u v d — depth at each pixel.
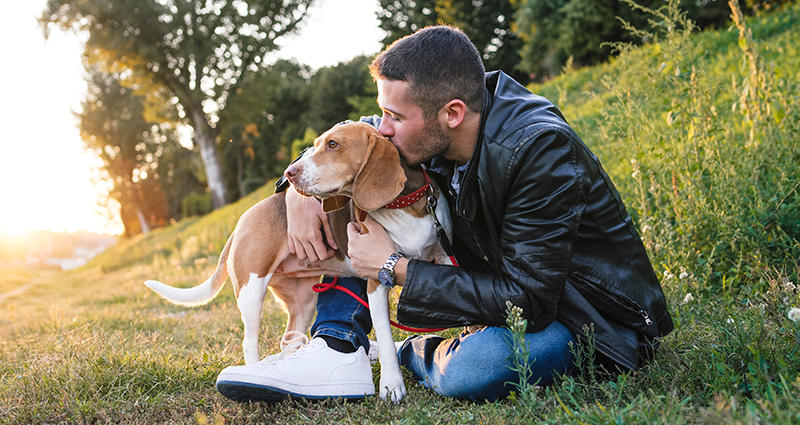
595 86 9.69
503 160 1.92
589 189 1.92
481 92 2.01
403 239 2.27
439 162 2.34
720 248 3.26
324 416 2.04
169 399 2.34
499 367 2.01
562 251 1.91
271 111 38.78
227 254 2.94
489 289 1.98
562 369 2.07
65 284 15.85
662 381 1.92
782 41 8.05
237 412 2.12
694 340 2.30
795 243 3.07
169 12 23.47
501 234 2.05
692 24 3.80
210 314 5.03
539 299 1.95
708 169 3.66
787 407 1.50
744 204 3.40
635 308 2.05
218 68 24.97
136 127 42.94
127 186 46.47
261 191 19.58
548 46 16.94
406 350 2.53
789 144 3.59
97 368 2.63
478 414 1.89
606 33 15.33
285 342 2.77
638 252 2.11
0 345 3.87
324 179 2.22
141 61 24.02
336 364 2.21
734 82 4.09
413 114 2.01
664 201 3.93
